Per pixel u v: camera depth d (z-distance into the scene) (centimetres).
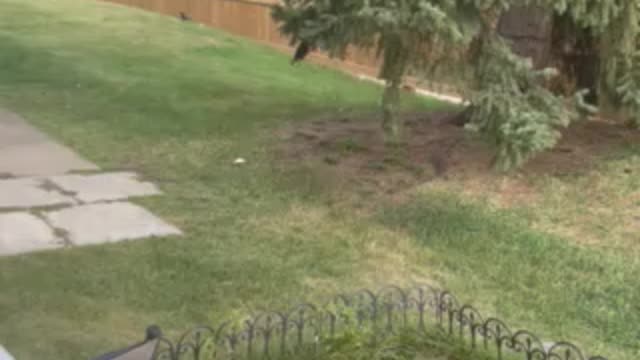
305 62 1354
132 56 1267
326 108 995
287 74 1236
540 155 743
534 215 646
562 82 807
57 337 461
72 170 758
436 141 800
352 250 598
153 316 493
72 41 1362
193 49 1347
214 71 1196
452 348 432
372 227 635
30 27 1470
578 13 648
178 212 661
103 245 587
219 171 761
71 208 658
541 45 786
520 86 665
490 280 559
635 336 495
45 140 852
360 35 634
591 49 790
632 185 677
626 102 708
